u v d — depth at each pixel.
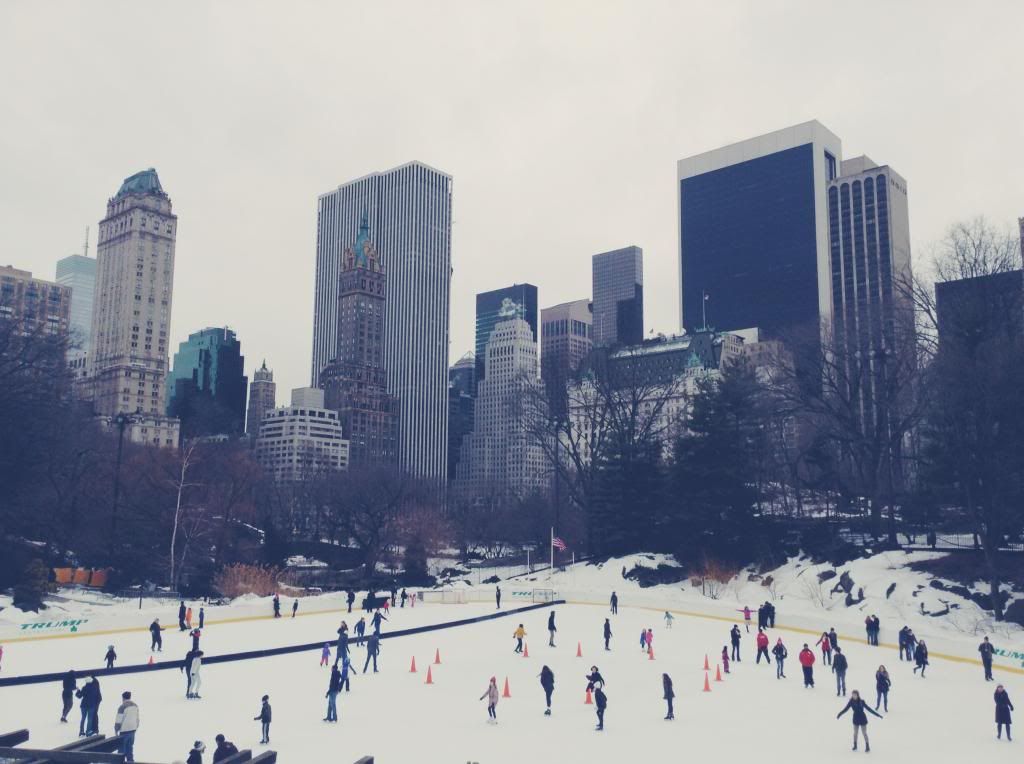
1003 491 54.34
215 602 63.41
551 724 29.39
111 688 34.06
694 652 45.53
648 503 81.19
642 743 27.08
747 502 75.38
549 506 124.44
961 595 53.53
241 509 91.75
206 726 27.94
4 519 64.62
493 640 49.59
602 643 48.50
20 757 15.22
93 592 64.38
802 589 63.03
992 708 32.78
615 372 92.81
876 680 34.94
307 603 61.16
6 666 37.19
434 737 27.30
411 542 106.56
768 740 27.61
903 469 79.25
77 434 78.50
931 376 59.56
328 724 28.70
